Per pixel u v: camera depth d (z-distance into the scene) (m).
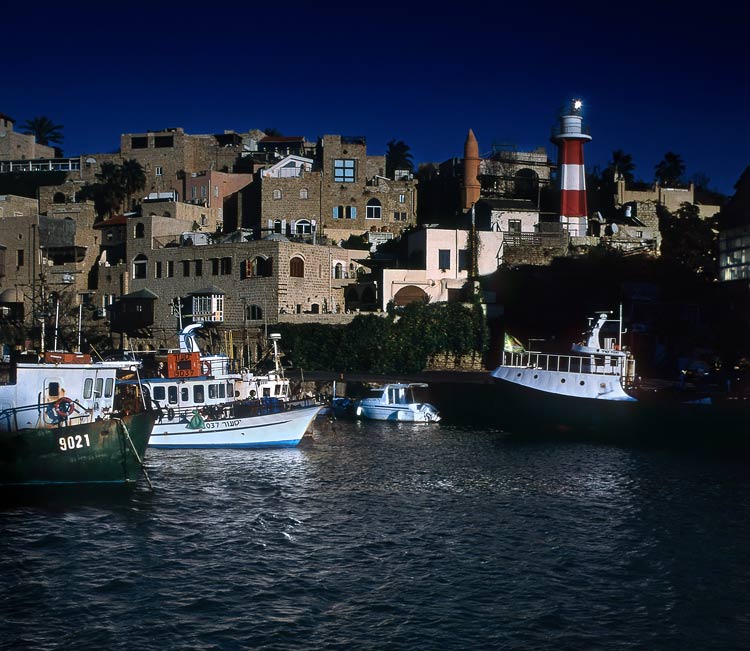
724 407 51.44
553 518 33.94
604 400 55.25
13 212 106.88
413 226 103.94
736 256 76.81
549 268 83.75
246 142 122.12
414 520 33.53
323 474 42.28
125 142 116.94
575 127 93.69
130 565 27.64
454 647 21.88
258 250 81.38
